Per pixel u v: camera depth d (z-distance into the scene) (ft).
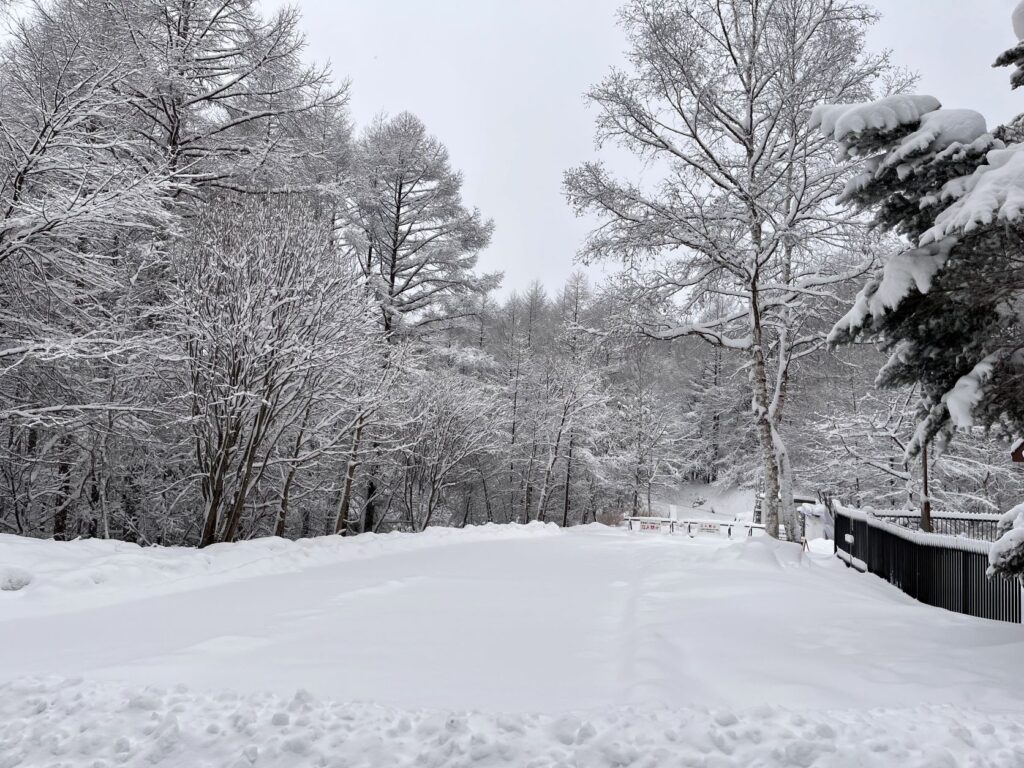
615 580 35.27
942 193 20.27
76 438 44.24
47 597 25.38
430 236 84.58
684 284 56.08
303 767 11.87
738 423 142.61
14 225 31.53
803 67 50.42
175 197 48.14
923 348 22.45
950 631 21.75
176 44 47.62
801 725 13.05
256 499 60.49
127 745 12.66
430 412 69.41
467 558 43.93
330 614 24.52
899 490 86.22
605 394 109.91
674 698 15.30
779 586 30.55
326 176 63.16
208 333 37.73
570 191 54.85
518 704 15.06
